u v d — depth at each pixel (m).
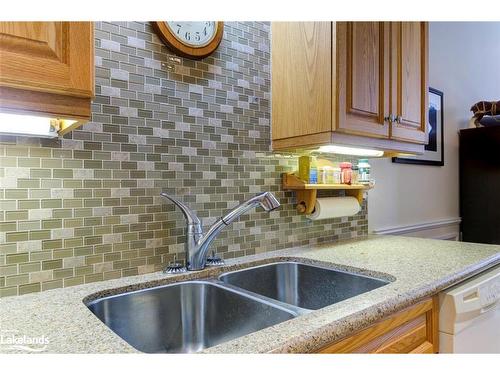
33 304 0.80
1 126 0.78
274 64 1.40
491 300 1.13
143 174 1.06
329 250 1.42
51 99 0.64
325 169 1.49
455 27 2.78
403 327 0.87
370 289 1.07
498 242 2.59
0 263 0.83
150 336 0.97
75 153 0.94
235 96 1.30
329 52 1.19
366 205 1.87
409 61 1.49
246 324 0.89
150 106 1.08
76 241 0.94
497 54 3.36
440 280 0.97
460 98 2.85
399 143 1.49
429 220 2.48
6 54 0.58
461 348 1.01
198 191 1.19
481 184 2.70
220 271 1.14
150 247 1.07
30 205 0.87
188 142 1.16
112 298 0.91
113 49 1.00
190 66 1.17
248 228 1.33
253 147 1.35
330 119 1.18
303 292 1.27
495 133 2.62
